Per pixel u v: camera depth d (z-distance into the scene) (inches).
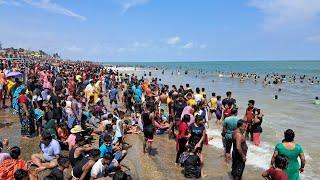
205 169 476.7
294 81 2407.7
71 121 568.1
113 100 936.9
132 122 708.0
